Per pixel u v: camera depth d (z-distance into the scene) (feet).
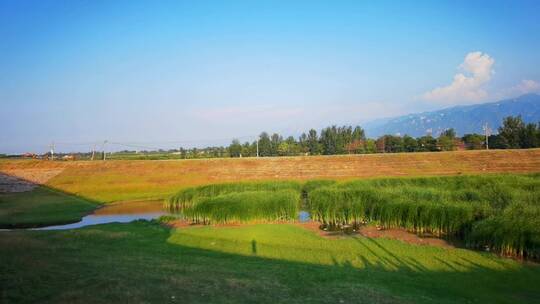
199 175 192.54
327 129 291.38
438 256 66.18
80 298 36.55
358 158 203.51
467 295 48.98
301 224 93.66
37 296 36.88
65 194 162.50
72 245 69.05
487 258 64.08
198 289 40.81
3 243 64.34
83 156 334.44
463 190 97.50
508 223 66.44
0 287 38.96
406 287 49.67
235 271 51.49
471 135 266.77
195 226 94.38
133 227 94.58
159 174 192.65
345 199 95.35
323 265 62.54
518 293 50.44
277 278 48.67
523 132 239.71
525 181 115.65
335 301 39.75
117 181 182.91
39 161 208.64
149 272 46.91
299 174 191.52
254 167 199.93
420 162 194.70
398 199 89.45
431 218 80.79
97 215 124.26
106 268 47.96
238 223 95.81
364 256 67.87
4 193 164.25
